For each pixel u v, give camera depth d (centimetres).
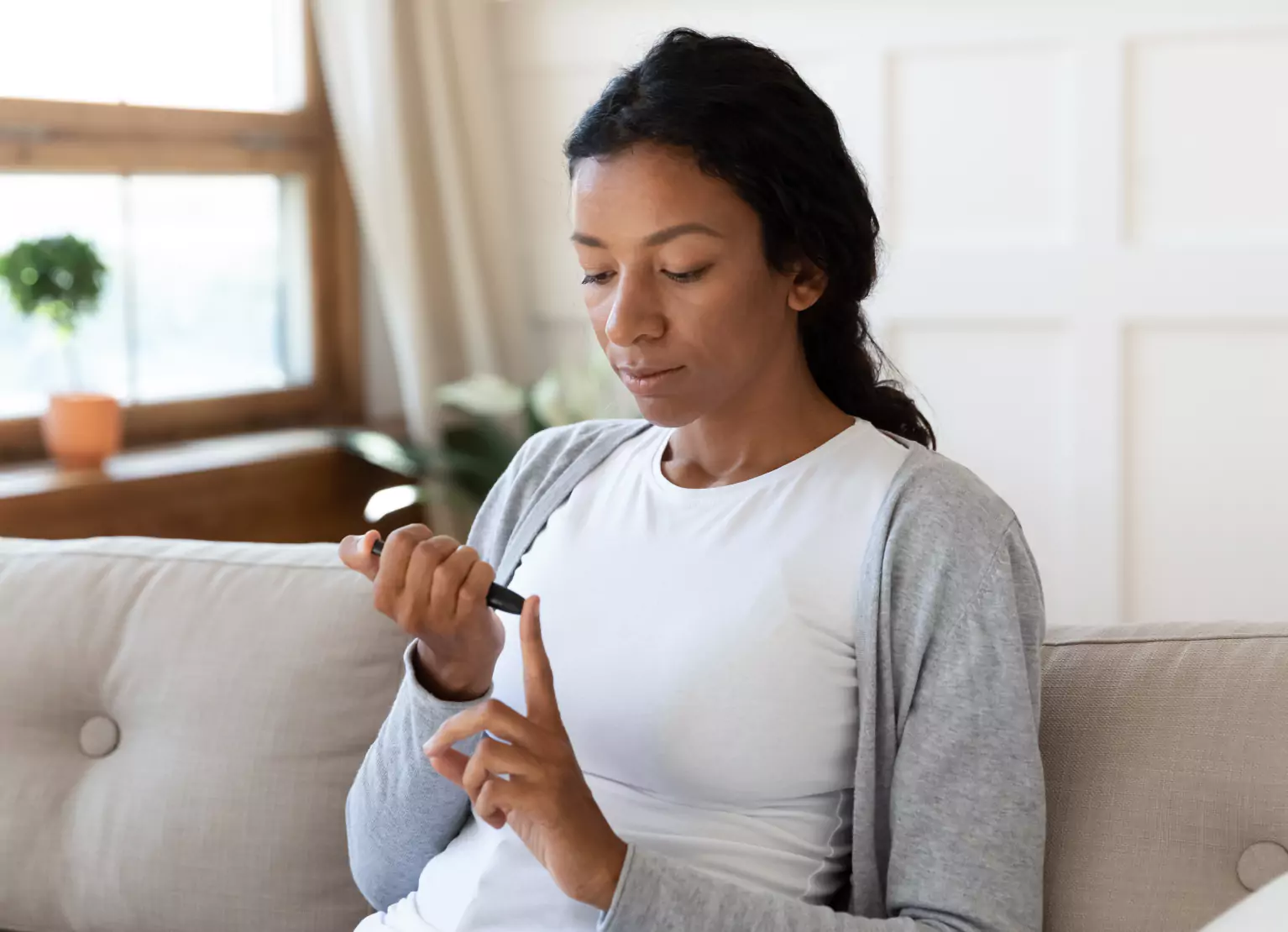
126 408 301
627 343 114
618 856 103
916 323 321
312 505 310
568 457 139
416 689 119
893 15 312
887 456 121
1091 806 120
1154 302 300
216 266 323
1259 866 114
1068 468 312
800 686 116
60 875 154
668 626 119
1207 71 292
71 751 159
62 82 287
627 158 113
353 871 136
